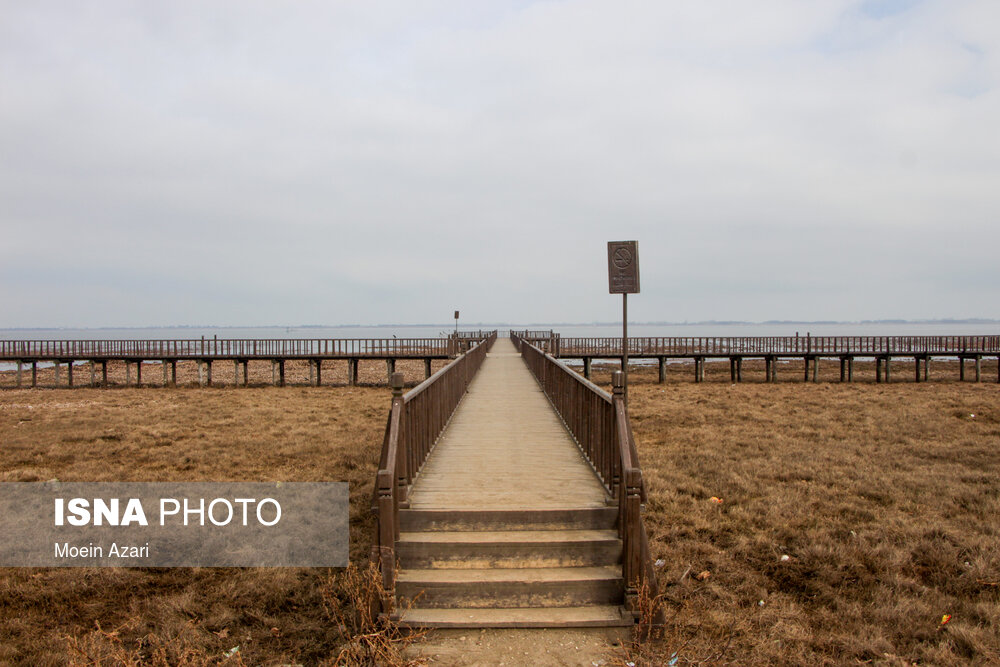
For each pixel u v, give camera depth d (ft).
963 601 17.53
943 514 25.67
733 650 14.83
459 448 25.41
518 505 17.29
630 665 12.93
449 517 16.78
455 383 35.91
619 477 17.11
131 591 18.65
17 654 14.78
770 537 23.12
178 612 17.12
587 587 14.93
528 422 32.17
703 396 76.59
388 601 14.23
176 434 46.39
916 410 60.03
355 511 26.35
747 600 18.12
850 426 49.67
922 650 14.90
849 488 29.81
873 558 20.81
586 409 23.09
